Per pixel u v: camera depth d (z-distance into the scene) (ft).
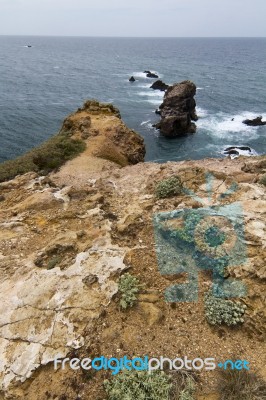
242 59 582.35
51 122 180.55
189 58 583.58
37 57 549.13
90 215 38.52
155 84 281.33
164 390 21.74
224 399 21.34
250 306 26.53
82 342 24.38
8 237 36.91
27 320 25.85
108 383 22.40
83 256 30.78
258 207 35.42
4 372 23.06
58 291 27.63
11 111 196.54
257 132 168.45
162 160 135.44
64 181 59.98
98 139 87.51
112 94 258.16
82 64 461.78
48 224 38.50
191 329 25.91
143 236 33.35
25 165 69.26
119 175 54.03
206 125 179.11
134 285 28.17
